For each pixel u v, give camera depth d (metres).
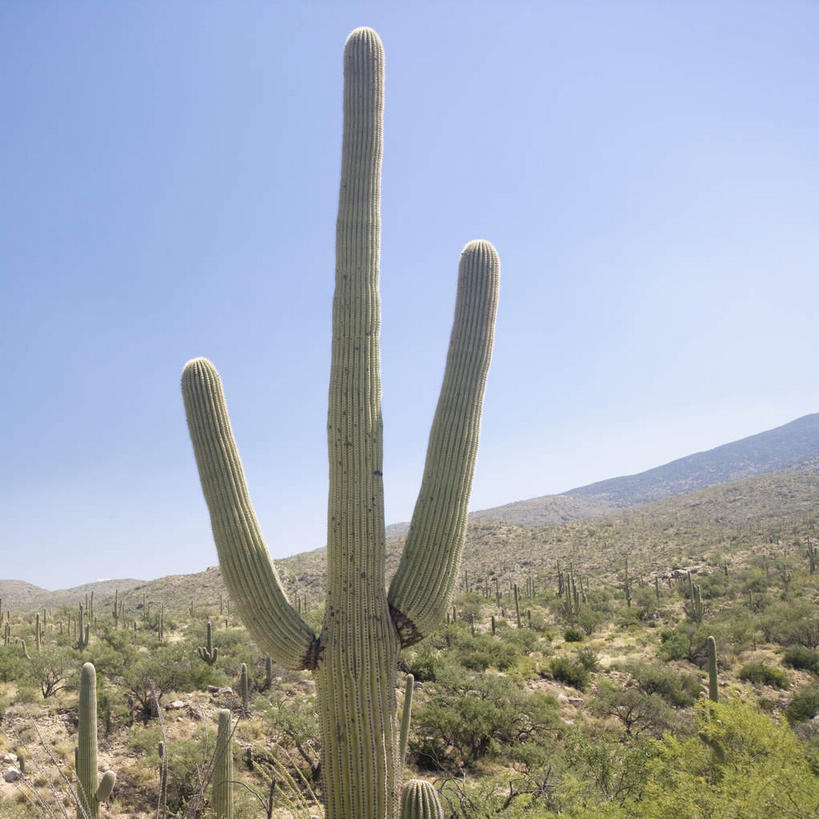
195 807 5.15
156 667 21.80
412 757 18.83
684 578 58.47
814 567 52.06
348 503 5.54
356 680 5.29
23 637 34.78
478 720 18.88
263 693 22.98
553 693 25.92
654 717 21.73
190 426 5.71
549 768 10.20
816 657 30.20
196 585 85.12
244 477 5.73
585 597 49.84
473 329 6.30
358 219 6.12
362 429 5.67
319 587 71.38
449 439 6.00
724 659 31.59
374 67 6.43
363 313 5.90
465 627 39.06
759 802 6.46
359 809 5.17
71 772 14.38
